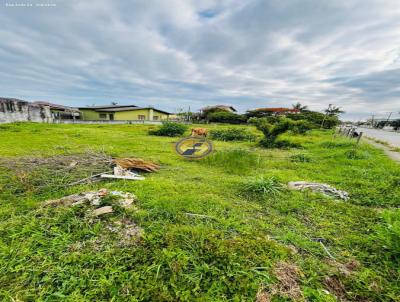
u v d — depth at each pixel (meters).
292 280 1.50
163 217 2.38
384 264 1.70
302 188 3.46
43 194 3.00
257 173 4.59
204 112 36.97
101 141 8.91
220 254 1.69
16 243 1.80
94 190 3.14
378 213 2.63
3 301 1.29
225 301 1.31
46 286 1.40
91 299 1.32
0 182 3.28
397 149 7.95
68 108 27.91
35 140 8.29
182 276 1.49
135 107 30.67
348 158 6.09
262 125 9.85
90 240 1.89
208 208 2.67
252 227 2.27
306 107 41.81
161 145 8.55
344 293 1.44
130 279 1.46
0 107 14.32
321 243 2.00
